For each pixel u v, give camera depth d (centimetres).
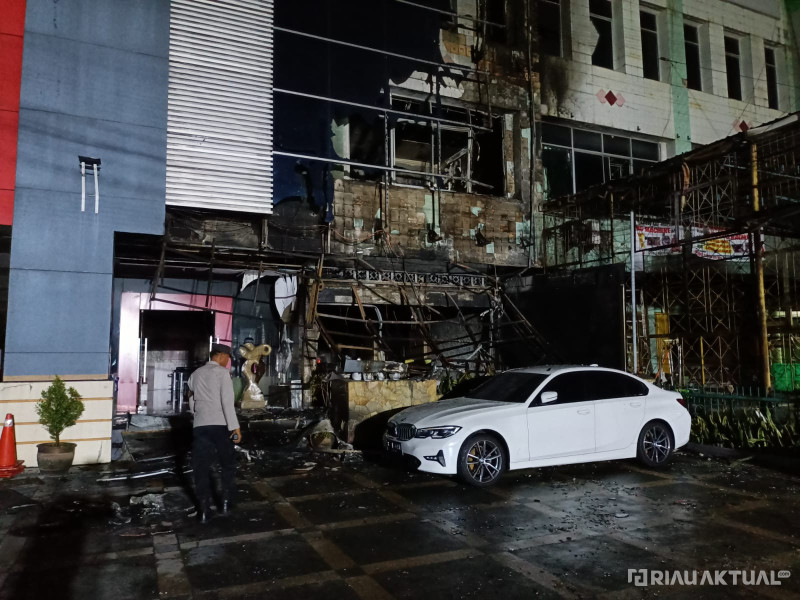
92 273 888
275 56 1215
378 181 1335
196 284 1257
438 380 1269
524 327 1412
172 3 1021
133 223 923
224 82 1053
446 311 1534
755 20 2014
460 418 746
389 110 1316
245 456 913
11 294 837
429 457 736
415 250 1368
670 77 1814
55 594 419
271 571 459
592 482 757
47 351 851
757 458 870
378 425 1035
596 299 1253
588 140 1686
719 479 772
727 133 1895
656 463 841
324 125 1260
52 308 859
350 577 447
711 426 992
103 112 917
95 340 880
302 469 837
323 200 1245
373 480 775
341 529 564
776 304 1487
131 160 930
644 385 870
